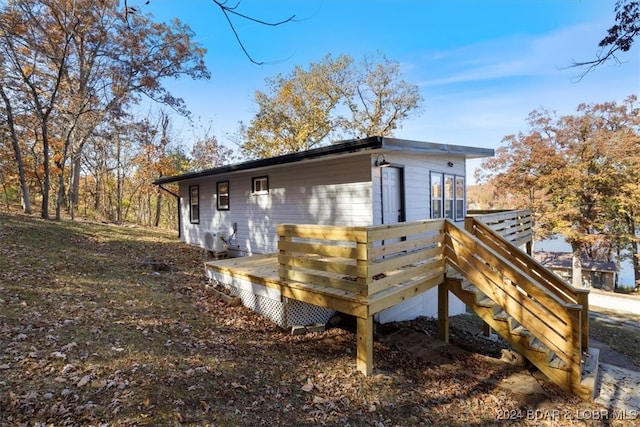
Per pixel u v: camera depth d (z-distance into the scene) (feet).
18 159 47.42
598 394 14.10
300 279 16.20
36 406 8.70
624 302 49.19
